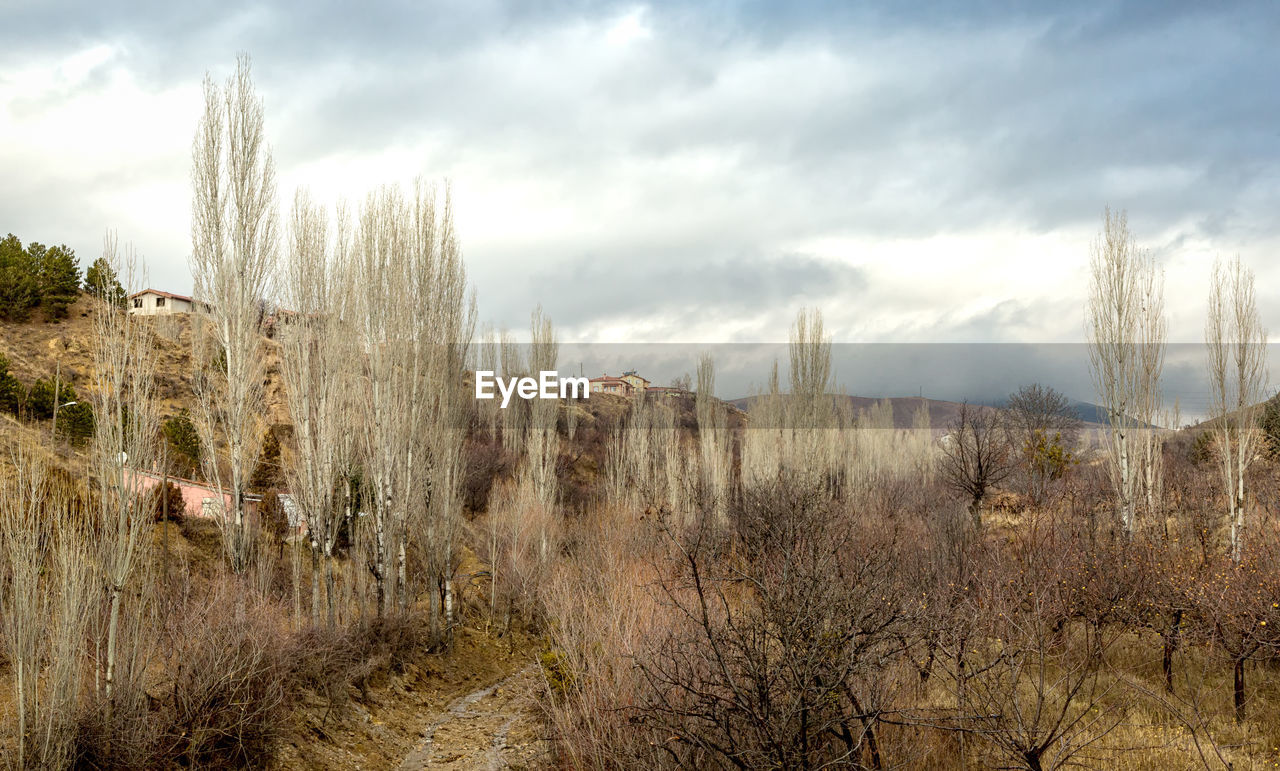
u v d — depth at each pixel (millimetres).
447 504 23781
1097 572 13102
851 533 13938
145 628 10836
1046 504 18297
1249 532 16938
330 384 19984
